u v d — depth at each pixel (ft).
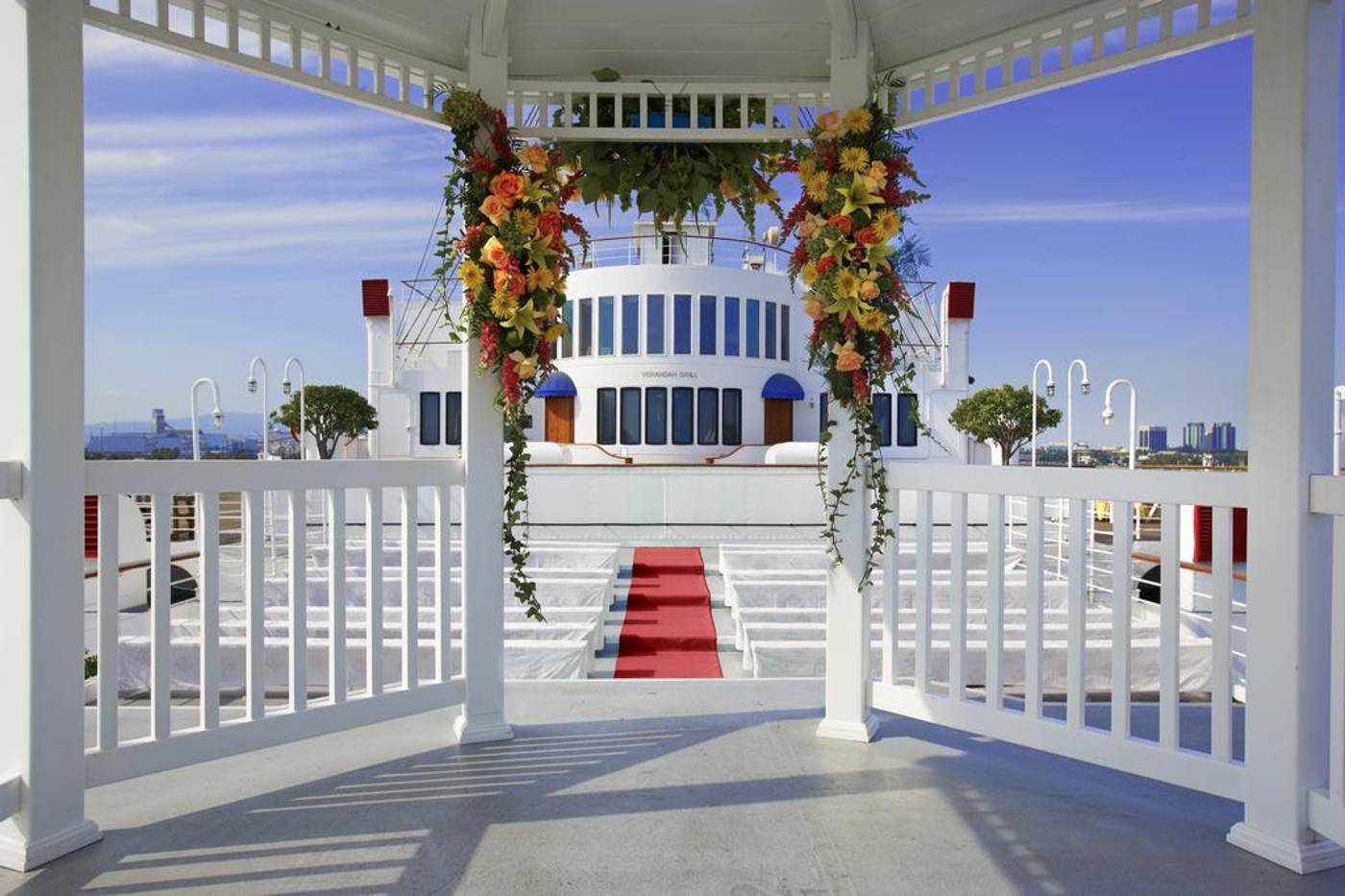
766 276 69.31
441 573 10.99
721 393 66.90
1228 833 8.09
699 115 12.01
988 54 10.80
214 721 8.81
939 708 10.53
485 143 11.09
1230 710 8.08
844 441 11.19
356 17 10.38
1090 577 26.45
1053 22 10.07
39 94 7.38
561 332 11.10
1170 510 8.49
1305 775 7.44
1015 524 47.06
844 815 8.59
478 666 11.02
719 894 6.98
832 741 10.99
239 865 7.48
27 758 7.42
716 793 9.19
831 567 11.27
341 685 9.91
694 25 11.53
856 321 10.82
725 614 23.61
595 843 7.93
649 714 12.17
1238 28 8.60
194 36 9.20
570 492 46.34
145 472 8.28
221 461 8.80
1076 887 7.10
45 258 7.46
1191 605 25.59
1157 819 8.54
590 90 11.53
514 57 11.94
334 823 8.39
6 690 7.48
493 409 11.09
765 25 11.54
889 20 11.10
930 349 66.64
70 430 7.69
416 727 11.64
